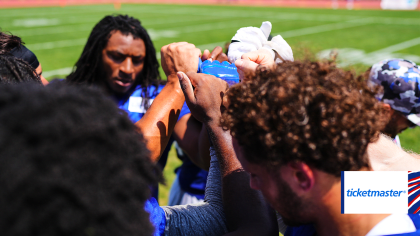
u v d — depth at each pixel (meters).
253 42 1.21
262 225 0.89
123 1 32.94
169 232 0.92
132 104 2.17
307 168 0.69
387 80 1.61
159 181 0.70
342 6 30.08
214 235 0.97
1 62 0.94
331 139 0.66
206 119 0.99
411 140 4.79
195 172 2.27
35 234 0.51
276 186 0.74
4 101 0.56
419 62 9.70
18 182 0.49
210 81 0.98
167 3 31.11
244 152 0.76
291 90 0.67
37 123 0.52
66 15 19.95
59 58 9.44
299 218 0.77
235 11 24.08
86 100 0.59
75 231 0.52
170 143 1.98
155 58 2.23
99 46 2.09
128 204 0.59
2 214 0.49
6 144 0.51
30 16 19.03
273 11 24.58
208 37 13.52
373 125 0.69
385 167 1.04
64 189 0.51
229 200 0.94
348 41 12.64
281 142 0.67
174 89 1.07
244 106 0.72
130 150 0.61
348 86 0.71
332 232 0.76
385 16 21.66
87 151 0.54
